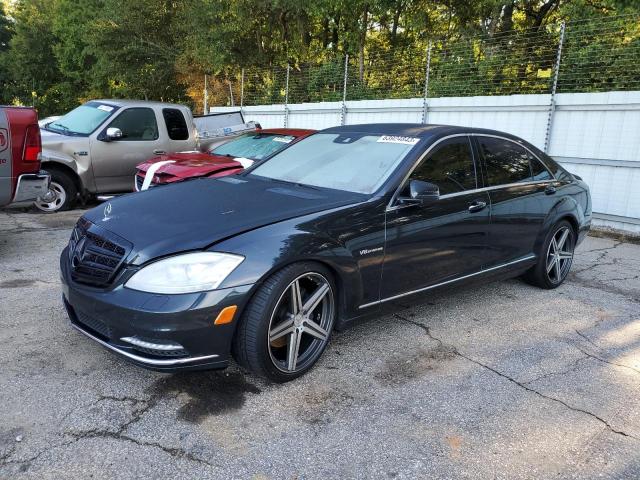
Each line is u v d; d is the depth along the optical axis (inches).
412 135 166.7
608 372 143.7
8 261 224.4
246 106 646.5
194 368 115.3
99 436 105.8
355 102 498.3
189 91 988.6
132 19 968.3
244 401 120.9
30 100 1669.5
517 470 101.7
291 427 112.0
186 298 110.9
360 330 164.4
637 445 111.3
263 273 116.9
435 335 163.0
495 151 184.4
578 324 177.6
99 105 367.6
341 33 725.3
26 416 111.0
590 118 344.5
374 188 149.6
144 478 94.8
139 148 358.6
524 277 214.8
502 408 123.2
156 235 119.6
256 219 126.3
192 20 790.5
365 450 105.7
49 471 95.3
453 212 160.7
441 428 114.3
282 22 759.1
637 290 219.0
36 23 1603.1
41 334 150.4
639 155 324.8
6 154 213.9
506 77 447.8
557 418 120.0
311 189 155.3
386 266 144.3
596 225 350.6
